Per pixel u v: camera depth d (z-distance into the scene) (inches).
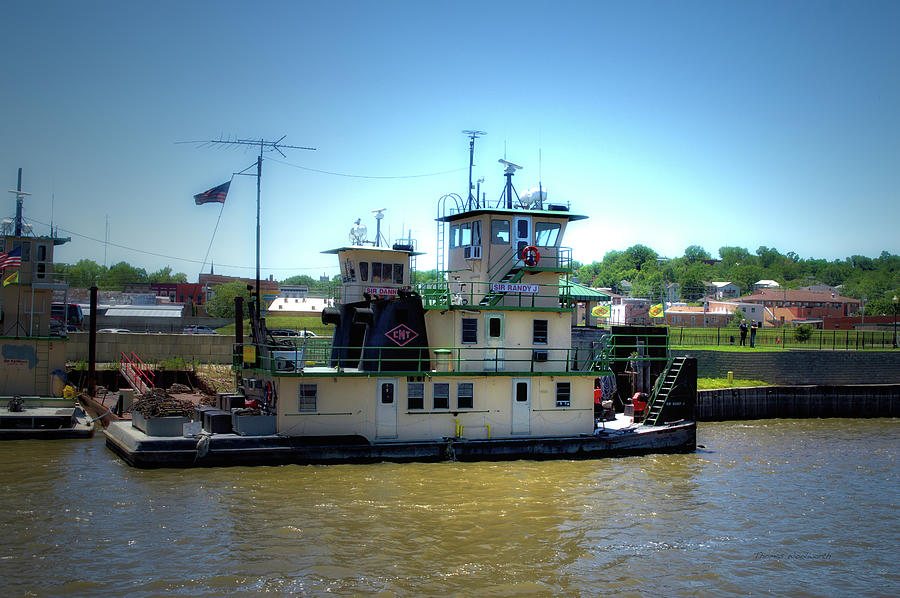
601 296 2132.1
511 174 1498.5
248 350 1263.5
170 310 3078.2
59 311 2536.9
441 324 1309.1
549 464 1250.6
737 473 1291.8
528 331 1318.9
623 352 1686.8
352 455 1168.2
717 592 765.9
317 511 944.3
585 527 940.6
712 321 4739.2
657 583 780.0
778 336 3331.7
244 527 877.2
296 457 1140.5
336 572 764.0
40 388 1547.7
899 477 1323.8
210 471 1092.5
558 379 1317.7
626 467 1274.6
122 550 796.6
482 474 1156.5
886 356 2391.7
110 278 5639.8
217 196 1801.2
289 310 2746.1
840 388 2201.0
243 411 1162.6
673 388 1469.0
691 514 1023.6
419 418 1230.3
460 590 737.0
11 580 714.8
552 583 764.6
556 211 1443.2
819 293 6122.1
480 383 1264.8
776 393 2139.5
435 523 923.4
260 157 1829.5
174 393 1646.2
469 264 1408.7
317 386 1176.8
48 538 821.9
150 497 968.9
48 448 1234.6
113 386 1827.0
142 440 1102.4
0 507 915.4
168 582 725.3
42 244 1584.6
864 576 825.5
